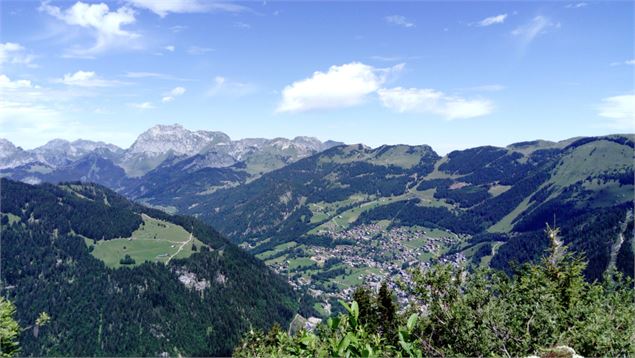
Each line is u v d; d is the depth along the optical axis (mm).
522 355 15016
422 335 17203
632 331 13211
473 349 16500
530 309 16562
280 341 7023
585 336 13375
